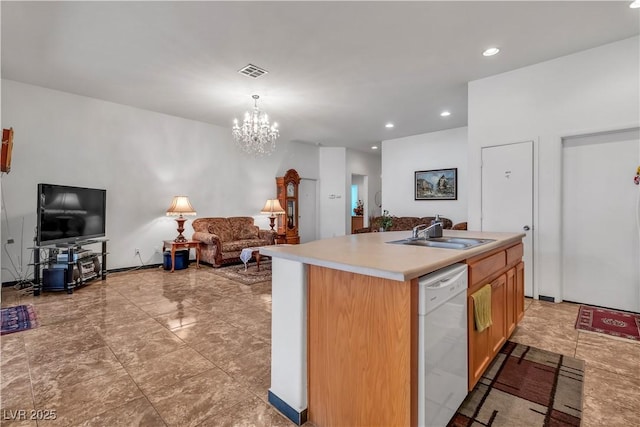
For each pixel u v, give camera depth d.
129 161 4.82
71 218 3.83
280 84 3.87
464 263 1.57
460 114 5.15
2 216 3.76
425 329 1.17
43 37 2.82
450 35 2.79
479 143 3.74
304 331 1.48
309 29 2.69
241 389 1.74
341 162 8.06
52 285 3.57
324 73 3.56
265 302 3.31
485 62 3.31
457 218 6.03
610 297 3.06
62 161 4.18
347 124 5.78
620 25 2.64
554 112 3.24
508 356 2.11
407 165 6.77
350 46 2.97
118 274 4.62
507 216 3.54
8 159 3.23
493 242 1.93
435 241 2.12
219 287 3.92
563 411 1.54
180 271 4.87
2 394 1.68
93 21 2.57
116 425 1.45
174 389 1.74
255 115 4.62
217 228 5.62
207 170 5.79
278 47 2.99
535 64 3.35
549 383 1.79
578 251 3.22
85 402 1.62
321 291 1.42
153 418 1.50
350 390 1.32
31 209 3.94
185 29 2.69
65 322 2.72
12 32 2.74
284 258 1.55
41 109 4.00
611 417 1.50
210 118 5.46
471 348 1.58
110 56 3.17
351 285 1.31
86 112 4.37
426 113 5.10
